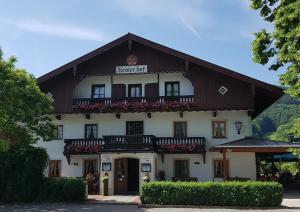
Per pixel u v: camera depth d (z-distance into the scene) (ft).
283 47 40.01
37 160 73.56
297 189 95.76
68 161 97.45
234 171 92.32
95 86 101.86
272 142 82.12
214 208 61.98
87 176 89.15
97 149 93.61
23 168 72.90
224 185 64.28
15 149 74.18
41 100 73.51
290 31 38.81
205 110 92.89
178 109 93.09
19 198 71.92
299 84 38.32
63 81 99.81
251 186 63.31
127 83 100.17
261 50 45.06
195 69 95.14
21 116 68.18
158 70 96.22
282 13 39.70
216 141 94.02
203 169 93.56
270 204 62.59
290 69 39.50
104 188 83.87
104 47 96.22
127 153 87.35
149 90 98.58
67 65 97.14
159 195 65.62
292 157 106.63
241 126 93.09
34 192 72.69
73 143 96.37
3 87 64.69
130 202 69.26
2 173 73.00
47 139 76.54
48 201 71.61
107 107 95.71
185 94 97.50
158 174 94.17
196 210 59.82
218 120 94.84
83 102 98.53
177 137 94.17
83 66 99.40
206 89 93.76
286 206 62.90
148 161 86.69
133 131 98.37
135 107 94.53
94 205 66.69
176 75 98.58
